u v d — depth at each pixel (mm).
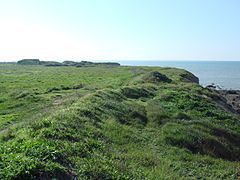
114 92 34094
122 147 18609
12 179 10727
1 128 23984
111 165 14477
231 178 16844
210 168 18141
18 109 31438
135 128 23609
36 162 11695
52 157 12695
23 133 16672
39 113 25984
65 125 18250
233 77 162250
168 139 21812
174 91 39156
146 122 26031
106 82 53188
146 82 49406
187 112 31250
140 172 15094
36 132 16141
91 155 14992
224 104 44062
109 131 20797
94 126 20594
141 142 20641
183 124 26234
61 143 14875
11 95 37750
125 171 14461
